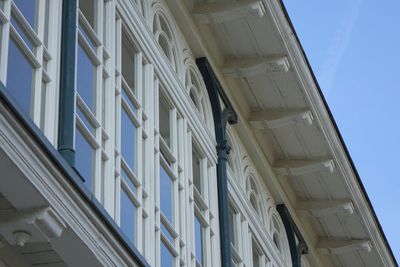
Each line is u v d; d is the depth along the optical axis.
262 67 21.09
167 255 17.23
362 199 24.09
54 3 15.17
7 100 13.01
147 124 17.50
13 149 13.11
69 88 14.83
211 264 19.05
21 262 14.14
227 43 21.02
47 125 14.37
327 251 24.98
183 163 18.62
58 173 13.77
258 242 21.72
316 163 23.00
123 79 17.11
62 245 14.00
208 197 19.61
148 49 18.20
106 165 15.78
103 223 14.46
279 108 22.20
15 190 13.36
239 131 22.03
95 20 16.75
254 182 22.59
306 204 24.16
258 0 20.05
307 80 21.47
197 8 20.41
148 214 16.72
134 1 18.36
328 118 22.33
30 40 14.48
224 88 21.30
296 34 20.97
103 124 16.06
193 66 20.44
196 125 19.59
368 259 25.34
